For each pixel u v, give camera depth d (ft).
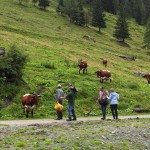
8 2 431.43
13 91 119.44
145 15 575.79
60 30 355.36
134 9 600.80
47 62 167.32
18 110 109.09
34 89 127.13
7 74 124.06
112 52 304.50
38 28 328.29
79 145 60.29
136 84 161.07
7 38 218.38
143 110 128.36
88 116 111.24
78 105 122.31
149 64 282.97
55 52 210.59
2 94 115.55
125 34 393.91
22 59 130.31
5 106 110.42
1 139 62.69
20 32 275.39
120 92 143.02
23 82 129.18
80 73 162.91
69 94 93.50
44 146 58.44
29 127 76.43
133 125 82.07
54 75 149.48
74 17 419.13
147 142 65.57
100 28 445.37
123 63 247.09
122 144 62.80
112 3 590.96
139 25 549.13
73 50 241.96
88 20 432.66
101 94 97.50
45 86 132.16
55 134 67.97
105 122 88.38
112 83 155.63
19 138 63.62
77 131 71.61
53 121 92.63
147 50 377.71
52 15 433.48
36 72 148.97
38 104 115.85
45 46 226.58
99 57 241.96
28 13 401.29
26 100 103.04
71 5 434.71
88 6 577.02
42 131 70.44
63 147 58.34
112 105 99.19
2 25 281.33
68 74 154.40
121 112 123.95
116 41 388.78
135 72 209.36
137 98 140.56
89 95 132.46
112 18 530.27
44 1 458.50
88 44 307.58
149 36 380.99
